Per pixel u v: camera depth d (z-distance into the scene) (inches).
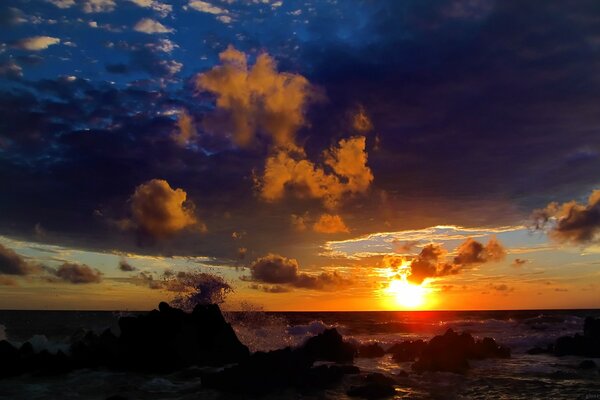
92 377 713.0
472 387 670.5
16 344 852.6
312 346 964.6
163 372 751.7
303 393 629.3
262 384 629.9
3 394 609.0
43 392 619.5
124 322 830.5
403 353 971.9
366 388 629.0
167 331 807.1
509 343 1234.0
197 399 586.2
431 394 626.8
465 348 966.4
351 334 1594.5
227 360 822.5
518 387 671.1
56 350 828.6
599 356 999.0
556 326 1841.8
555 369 824.9
